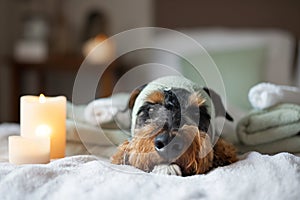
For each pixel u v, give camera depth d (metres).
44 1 2.42
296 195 0.62
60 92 2.46
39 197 0.63
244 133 0.85
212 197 0.62
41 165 0.71
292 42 2.03
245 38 2.03
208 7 2.20
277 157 0.70
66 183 0.65
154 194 0.62
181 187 0.63
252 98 0.89
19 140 0.79
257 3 2.15
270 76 1.97
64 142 0.86
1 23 2.32
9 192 0.63
